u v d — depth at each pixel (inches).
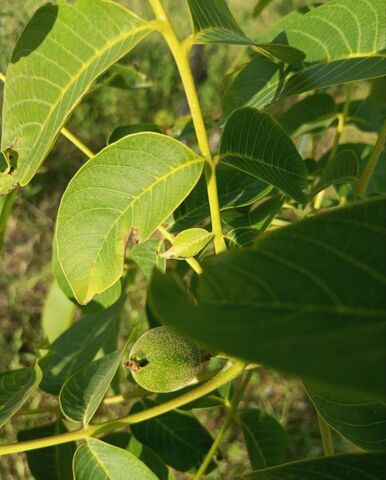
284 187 9.5
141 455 11.9
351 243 4.6
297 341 3.7
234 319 4.0
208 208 11.2
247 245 9.9
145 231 8.7
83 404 10.0
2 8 27.3
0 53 27.9
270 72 11.2
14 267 33.2
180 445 12.2
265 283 4.3
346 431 8.7
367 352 3.4
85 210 8.7
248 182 11.2
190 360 9.8
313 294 4.3
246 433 13.7
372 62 9.5
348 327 4.0
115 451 9.7
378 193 13.5
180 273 12.8
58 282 12.3
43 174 35.3
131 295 30.0
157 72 38.7
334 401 8.8
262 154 9.4
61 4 7.9
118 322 14.5
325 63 9.9
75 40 8.0
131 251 11.6
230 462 25.9
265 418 13.8
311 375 3.1
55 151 36.4
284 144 9.5
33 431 11.5
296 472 6.9
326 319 4.1
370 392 3.0
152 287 4.0
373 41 9.6
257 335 3.8
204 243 9.5
